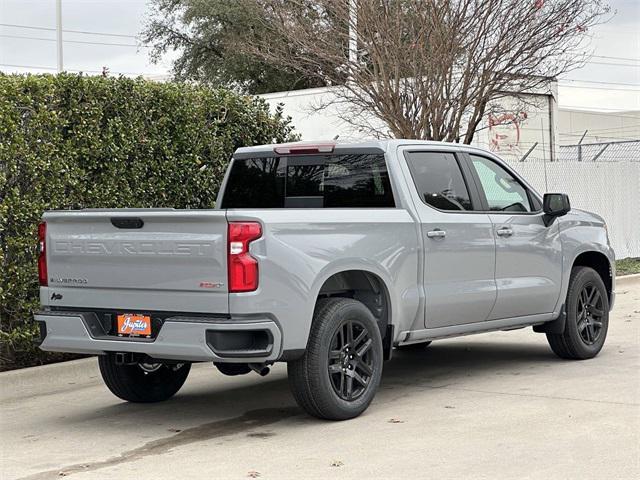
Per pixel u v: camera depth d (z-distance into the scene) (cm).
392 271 771
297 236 695
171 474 605
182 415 785
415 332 804
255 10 1831
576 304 959
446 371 942
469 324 855
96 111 993
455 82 1522
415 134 1521
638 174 2058
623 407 746
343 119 1941
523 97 1700
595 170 1972
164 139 1076
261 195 881
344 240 729
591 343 977
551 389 827
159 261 689
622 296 1531
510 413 738
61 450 681
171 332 678
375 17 1505
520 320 905
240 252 662
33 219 941
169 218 681
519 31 1486
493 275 870
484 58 1489
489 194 891
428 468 592
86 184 990
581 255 997
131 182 1038
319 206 845
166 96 1077
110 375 809
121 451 673
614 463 591
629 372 898
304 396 713
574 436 659
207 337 665
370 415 751
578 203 1942
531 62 1505
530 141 2098
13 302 939
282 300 679
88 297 730
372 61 1548
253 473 597
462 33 1482
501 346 1091
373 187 815
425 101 1497
